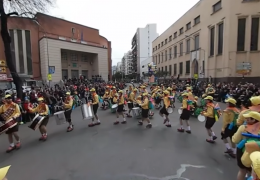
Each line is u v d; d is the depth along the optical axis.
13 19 16.20
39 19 13.45
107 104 12.73
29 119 8.94
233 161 4.17
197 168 3.87
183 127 7.23
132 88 10.92
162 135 6.22
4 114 5.34
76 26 32.38
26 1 10.44
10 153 5.02
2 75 13.27
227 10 19.95
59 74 28.17
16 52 25.62
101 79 32.19
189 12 29.91
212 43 23.56
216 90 15.36
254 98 3.41
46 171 3.91
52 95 11.21
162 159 4.34
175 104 13.44
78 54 34.03
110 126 7.59
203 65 25.48
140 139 5.84
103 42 39.88
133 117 9.30
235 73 19.95
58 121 6.75
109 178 3.55
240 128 2.95
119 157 4.51
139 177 3.56
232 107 4.38
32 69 27.16
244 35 19.73
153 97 12.06
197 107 8.88
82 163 4.24
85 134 6.55
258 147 2.31
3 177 1.57
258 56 19.39
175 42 36.50
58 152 4.95
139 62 77.62
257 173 1.44
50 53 27.11
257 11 18.98
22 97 10.48
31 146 5.51
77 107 13.38
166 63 42.47
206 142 5.46
